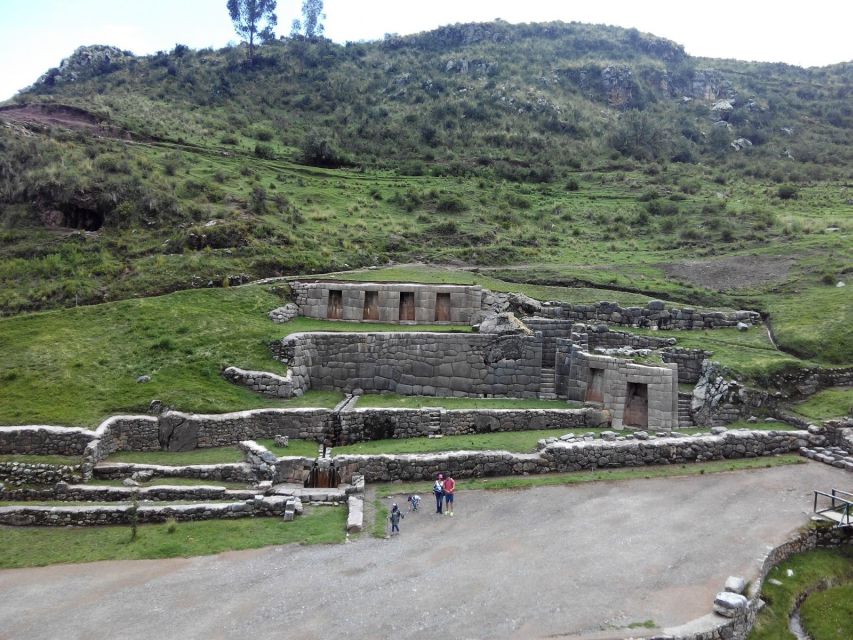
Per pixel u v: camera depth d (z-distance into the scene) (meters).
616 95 132.12
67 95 99.31
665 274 49.69
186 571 19.52
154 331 34.31
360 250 52.38
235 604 17.67
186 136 81.50
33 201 47.72
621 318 40.28
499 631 16.30
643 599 17.72
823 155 105.69
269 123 102.38
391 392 34.53
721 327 39.34
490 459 26.95
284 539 21.45
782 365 32.19
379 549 20.77
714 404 30.91
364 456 26.70
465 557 20.16
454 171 86.94
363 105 116.12
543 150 100.50
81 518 22.59
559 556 20.14
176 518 22.86
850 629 18.59
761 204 72.69
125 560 20.22
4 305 38.50
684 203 75.38
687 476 26.38
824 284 43.28
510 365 34.00
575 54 149.25
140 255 44.66
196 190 54.97
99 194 48.16
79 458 25.75
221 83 117.06
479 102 116.06
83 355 31.89
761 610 18.52
